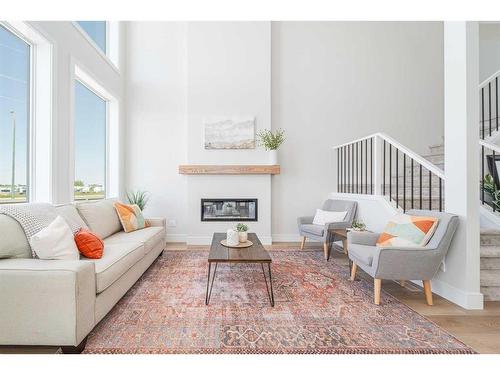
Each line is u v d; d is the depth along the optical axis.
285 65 5.35
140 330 2.02
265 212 5.07
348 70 5.43
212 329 2.04
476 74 2.52
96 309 1.95
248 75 5.14
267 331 2.02
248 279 3.13
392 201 3.63
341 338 1.94
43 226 2.19
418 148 5.48
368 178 5.40
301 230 4.54
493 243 2.91
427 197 3.99
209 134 5.08
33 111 3.05
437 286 2.76
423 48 5.52
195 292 2.73
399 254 2.44
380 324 2.13
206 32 5.12
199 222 5.01
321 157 5.36
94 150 4.62
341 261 3.88
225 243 3.04
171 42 5.28
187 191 5.02
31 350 1.78
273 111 5.33
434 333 2.01
